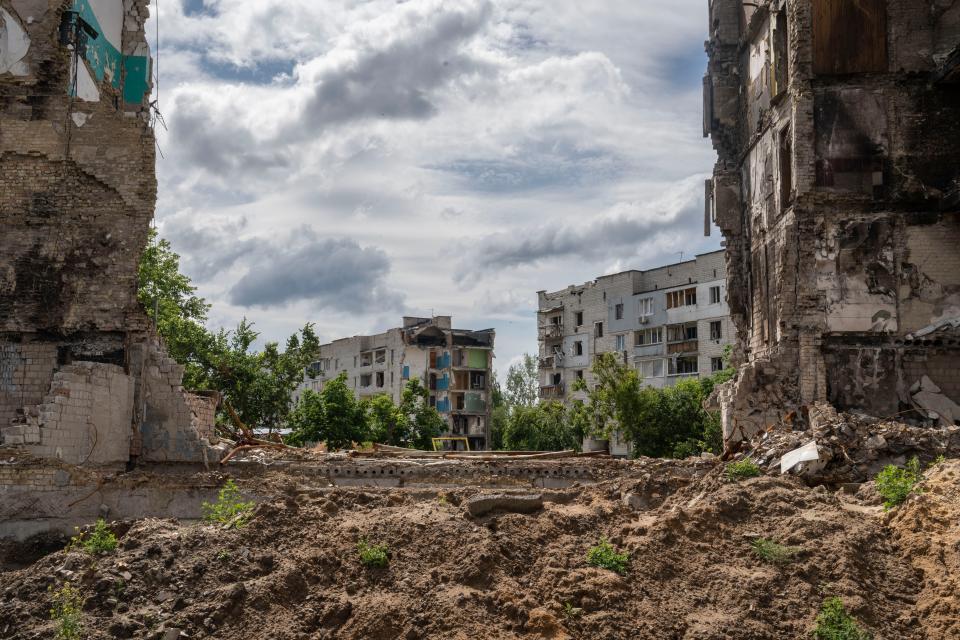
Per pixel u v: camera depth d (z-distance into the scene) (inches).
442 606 483.2
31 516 767.1
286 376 1744.6
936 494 575.2
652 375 2470.5
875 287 954.7
